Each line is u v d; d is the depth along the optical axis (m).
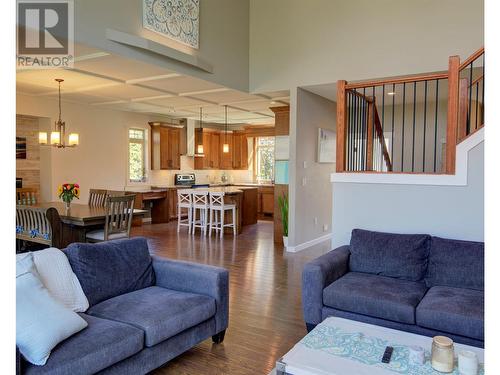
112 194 5.88
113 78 5.39
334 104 7.76
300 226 6.52
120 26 4.32
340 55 5.84
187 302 2.67
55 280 2.44
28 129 6.98
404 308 2.71
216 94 6.59
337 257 3.40
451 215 3.50
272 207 10.84
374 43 5.57
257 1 6.54
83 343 2.01
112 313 2.46
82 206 5.84
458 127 3.48
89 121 7.73
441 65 5.12
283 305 3.84
